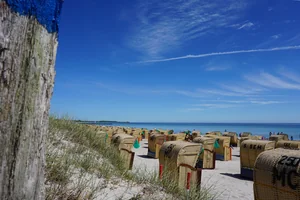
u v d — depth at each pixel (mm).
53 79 1200
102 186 4125
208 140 15039
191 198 4934
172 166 6602
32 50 1048
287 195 4027
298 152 4453
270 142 10734
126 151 8250
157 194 4719
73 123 8742
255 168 4684
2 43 953
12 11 983
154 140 16188
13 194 1003
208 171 12477
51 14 1137
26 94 1034
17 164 1014
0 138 962
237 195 7707
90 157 5363
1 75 958
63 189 3334
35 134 1086
